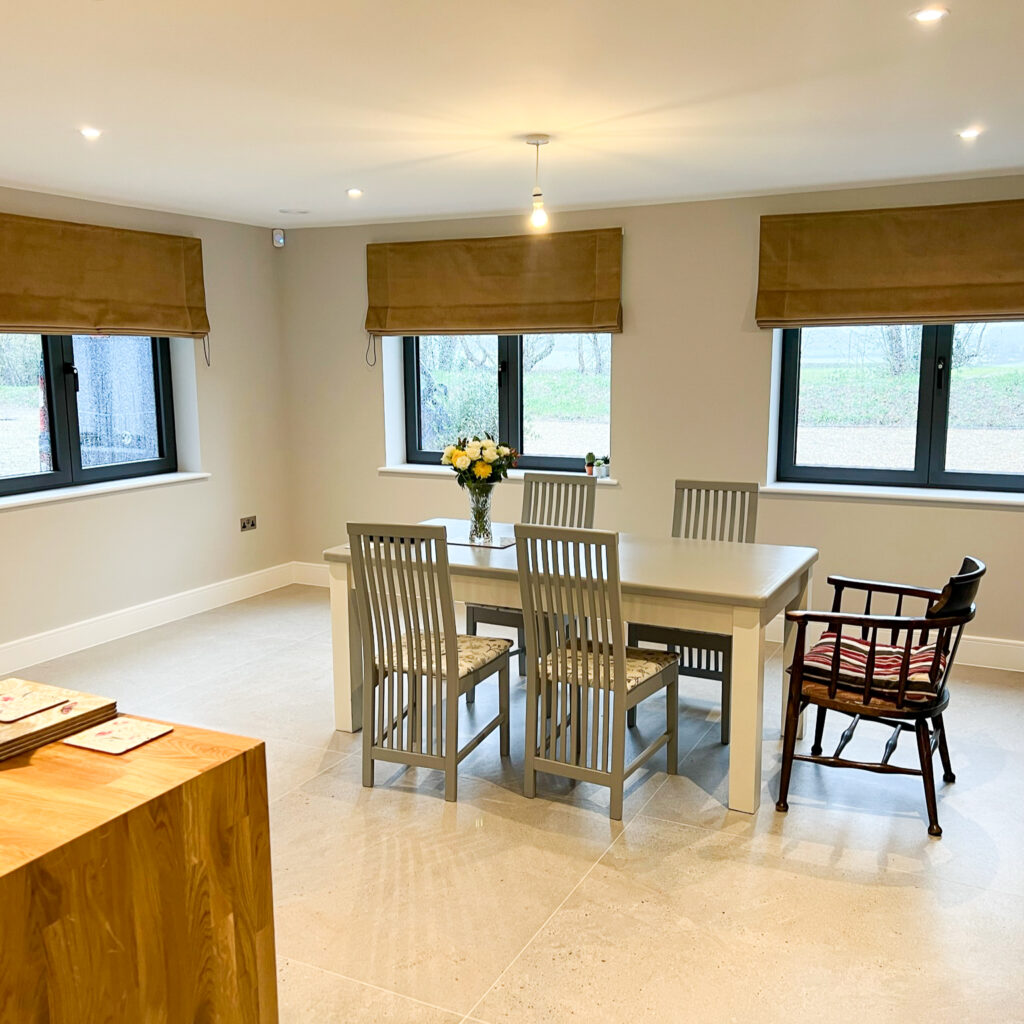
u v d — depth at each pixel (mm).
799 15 2340
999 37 2500
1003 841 3010
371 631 3320
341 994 2301
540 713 3488
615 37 2494
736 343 4988
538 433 5785
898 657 3275
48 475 4926
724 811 3219
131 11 2303
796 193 4730
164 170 4168
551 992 2303
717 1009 2240
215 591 5805
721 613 3154
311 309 6031
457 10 2303
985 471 4781
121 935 1497
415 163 4047
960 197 4426
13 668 4637
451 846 2994
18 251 4492
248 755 1722
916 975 2359
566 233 5238
